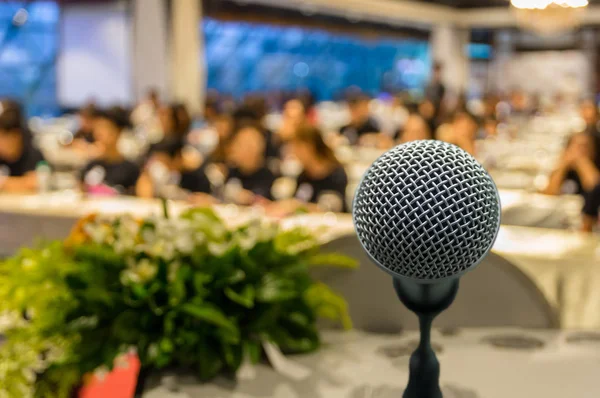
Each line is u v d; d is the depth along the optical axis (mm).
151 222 1080
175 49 10617
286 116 6254
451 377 934
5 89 12148
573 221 3199
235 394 927
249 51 16891
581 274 1525
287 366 1019
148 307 1005
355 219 652
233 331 975
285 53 17656
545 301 1220
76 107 11586
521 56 19141
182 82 10656
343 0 13156
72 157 6277
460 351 1041
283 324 1088
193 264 1049
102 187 3521
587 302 1469
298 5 12961
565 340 1089
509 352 1032
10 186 3896
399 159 619
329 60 18562
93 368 981
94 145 6484
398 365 1013
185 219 1109
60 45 11555
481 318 1237
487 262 1231
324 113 11023
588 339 1094
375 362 1026
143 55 10773
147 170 4191
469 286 1239
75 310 1011
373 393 908
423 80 19375
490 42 19281
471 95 18688
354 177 5219
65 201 3164
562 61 18625
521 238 1906
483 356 1017
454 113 7531
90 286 1008
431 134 6168
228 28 15992
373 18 15797
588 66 18281
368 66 19203
